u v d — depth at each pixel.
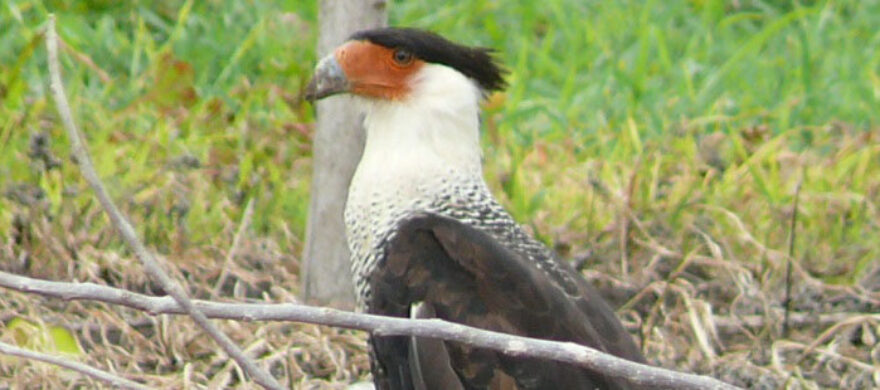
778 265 11.80
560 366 7.89
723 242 11.95
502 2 16.23
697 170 12.72
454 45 8.90
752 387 10.25
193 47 14.78
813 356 10.77
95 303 10.93
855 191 13.23
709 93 14.78
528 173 13.06
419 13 15.94
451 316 8.09
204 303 7.00
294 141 12.95
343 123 10.75
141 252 7.04
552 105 14.50
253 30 14.18
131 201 11.74
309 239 11.01
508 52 15.67
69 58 14.22
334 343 10.52
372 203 8.73
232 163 12.57
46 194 11.54
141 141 12.59
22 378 9.81
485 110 13.23
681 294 11.09
